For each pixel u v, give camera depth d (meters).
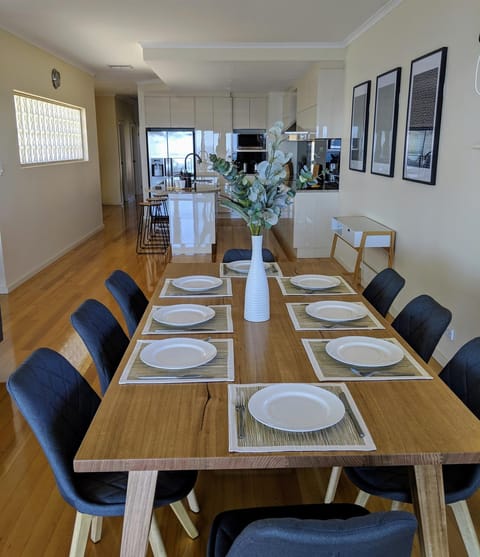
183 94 9.34
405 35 3.92
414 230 3.82
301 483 2.21
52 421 1.45
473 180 2.93
